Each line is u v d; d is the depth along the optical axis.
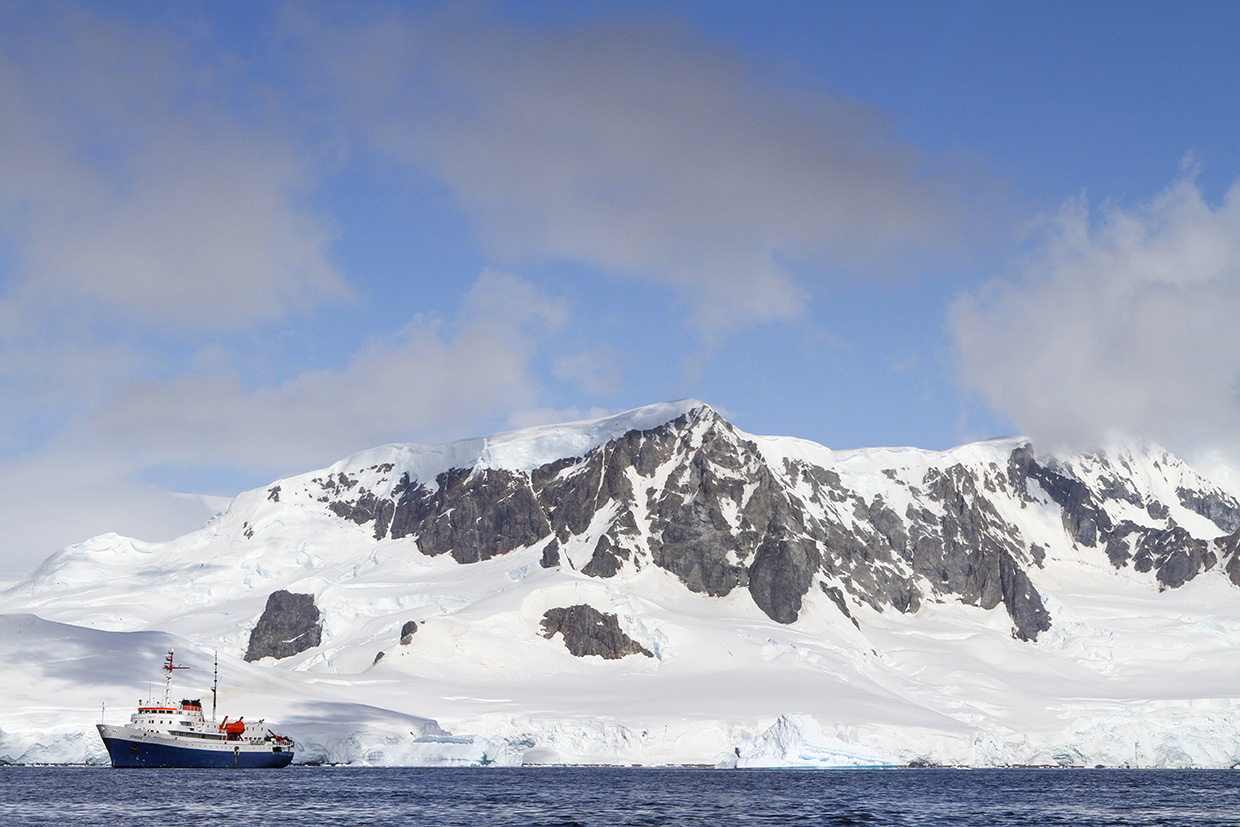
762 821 182.50
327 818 179.88
